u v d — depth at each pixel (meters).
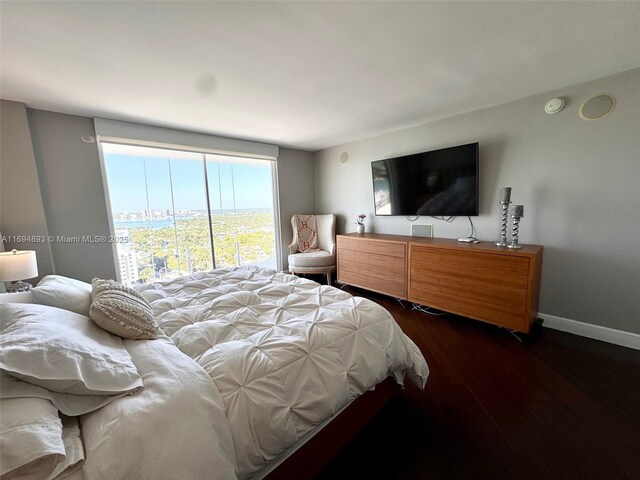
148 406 0.76
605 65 1.88
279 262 4.38
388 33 1.47
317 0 1.21
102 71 1.77
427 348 2.21
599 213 2.16
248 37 1.46
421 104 2.54
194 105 2.40
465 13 1.33
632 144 1.99
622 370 1.85
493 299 2.35
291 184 4.40
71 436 0.70
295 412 1.01
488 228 2.80
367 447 1.33
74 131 2.56
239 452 0.85
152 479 0.67
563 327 2.40
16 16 1.23
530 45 1.62
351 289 3.90
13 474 0.57
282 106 2.49
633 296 2.08
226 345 1.13
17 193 2.25
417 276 2.89
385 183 3.49
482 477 1.17
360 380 1.23
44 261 2.38
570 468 1.19
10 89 1.99
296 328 1.28
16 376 0.69
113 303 1.12
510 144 2.55
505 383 1.76
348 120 2.96
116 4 1.18
